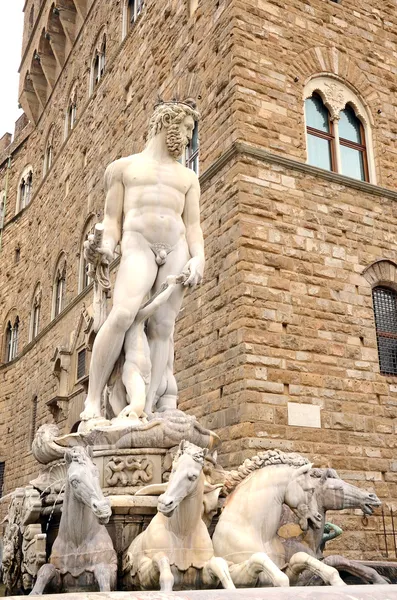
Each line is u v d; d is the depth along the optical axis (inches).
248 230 610.2
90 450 254.2
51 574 236.8
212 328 619.8
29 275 1491.1
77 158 1222.9
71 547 244.2
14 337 1567.4
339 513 569.6
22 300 1525.6
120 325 327.3
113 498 258.1
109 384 339.0
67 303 1149.7
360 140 743.1
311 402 589.9
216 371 601.9
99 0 1216.2
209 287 636.1
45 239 1389.0
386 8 806.5
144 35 949.2
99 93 1134.4
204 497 273.3
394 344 676.1
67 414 1044.5
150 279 342.3
